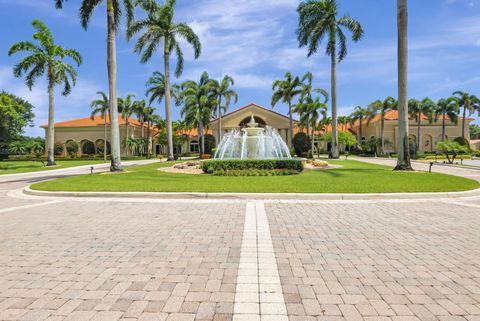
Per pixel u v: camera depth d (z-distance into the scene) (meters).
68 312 2.64
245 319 2.53
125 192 9.05
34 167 25.56
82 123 51.31
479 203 7.84
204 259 3.91
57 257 4.02
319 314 2.60
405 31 15.02
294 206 7.46
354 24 26.36
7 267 3.69
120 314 2.60
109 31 16.27
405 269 3.57
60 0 16.92
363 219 6.09
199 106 37.56
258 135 20.16
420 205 7.56
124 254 4.12
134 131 54.59
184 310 2.67
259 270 3.54
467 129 53.34
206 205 7.64
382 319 2.52
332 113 27.22
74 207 7.52
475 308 2.70
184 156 49.88
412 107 47.28
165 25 27.08
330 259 3.90
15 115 37.06
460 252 4.15
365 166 19.67
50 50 27.95
